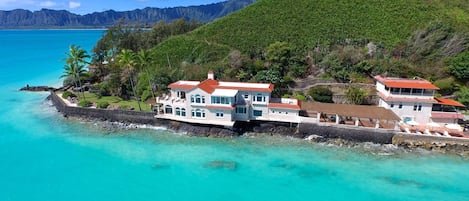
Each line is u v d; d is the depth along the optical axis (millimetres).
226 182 38000
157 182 38000
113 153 45281
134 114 56125
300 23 86875
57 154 45000
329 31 82375
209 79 58031
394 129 47531
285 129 51344
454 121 50531
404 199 34781
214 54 82312
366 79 65562
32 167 41344
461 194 35656
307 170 40656
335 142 48531
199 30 94938
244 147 47344
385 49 74562
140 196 35250
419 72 64688
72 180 38375
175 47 89062
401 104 51188
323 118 52688
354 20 84250
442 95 60531
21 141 49281
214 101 50688
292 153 45375
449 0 90500
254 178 38844
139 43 102438
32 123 57281
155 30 107875
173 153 45312
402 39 76562
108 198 34875
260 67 69938
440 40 70562
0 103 70688
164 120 54500
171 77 69250
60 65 130125
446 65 65000
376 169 40906
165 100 54562
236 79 67500
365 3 88562
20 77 102625
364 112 49594
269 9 94750
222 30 91375
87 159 43500
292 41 81688
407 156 44375
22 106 68312
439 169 40969
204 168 41125
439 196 35312
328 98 60281
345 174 39719
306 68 70750
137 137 51094
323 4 91312
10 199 34500
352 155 44719
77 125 56281
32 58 150000
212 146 47656
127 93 69000
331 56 70000
